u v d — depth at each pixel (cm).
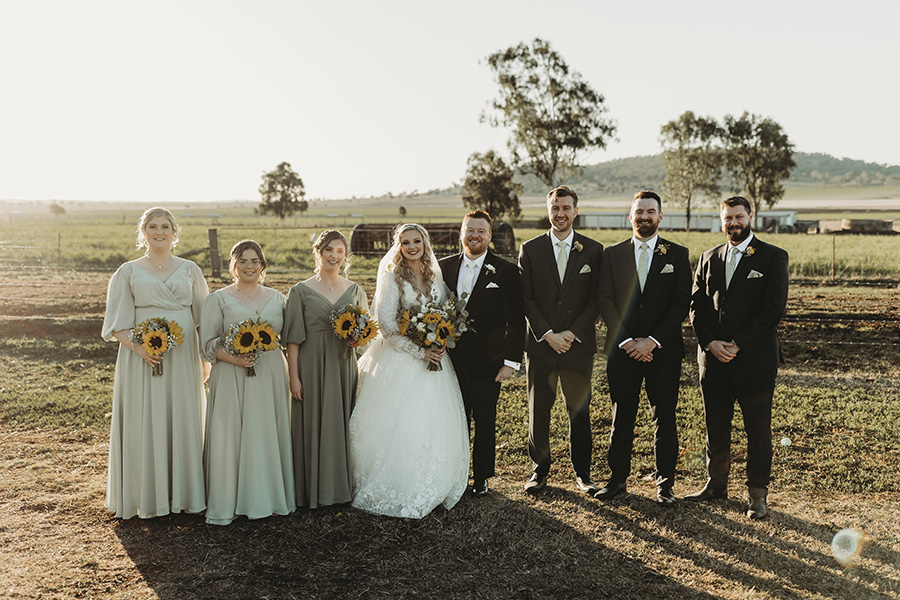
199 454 436
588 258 469
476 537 411
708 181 6569
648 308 452
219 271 1736
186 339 437
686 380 780
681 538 408
